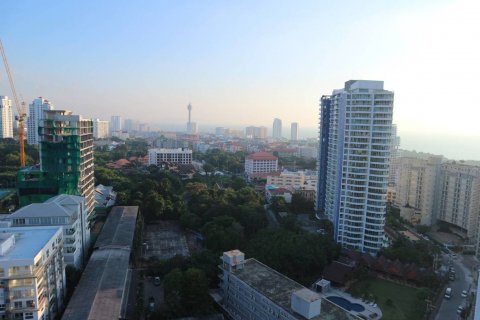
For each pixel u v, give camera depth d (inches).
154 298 6181.1
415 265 7514.8
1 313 4463.6
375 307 6279.5
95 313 4687.5
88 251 7746.1
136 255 7618.1
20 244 5073.8
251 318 5359.3
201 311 5605.3
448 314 6309.1
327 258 7790.4
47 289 5029.5
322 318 4594.0
